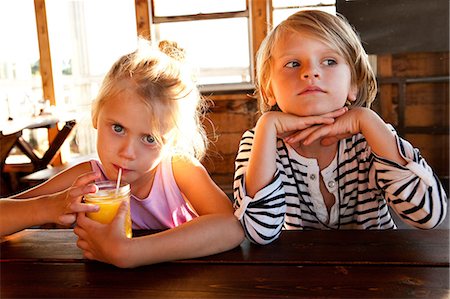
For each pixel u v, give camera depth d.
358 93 1.14
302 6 4.21
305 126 1.01
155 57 1.07
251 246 0.90
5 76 5.27
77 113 4.38
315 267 0.79
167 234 0.84
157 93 0.98
